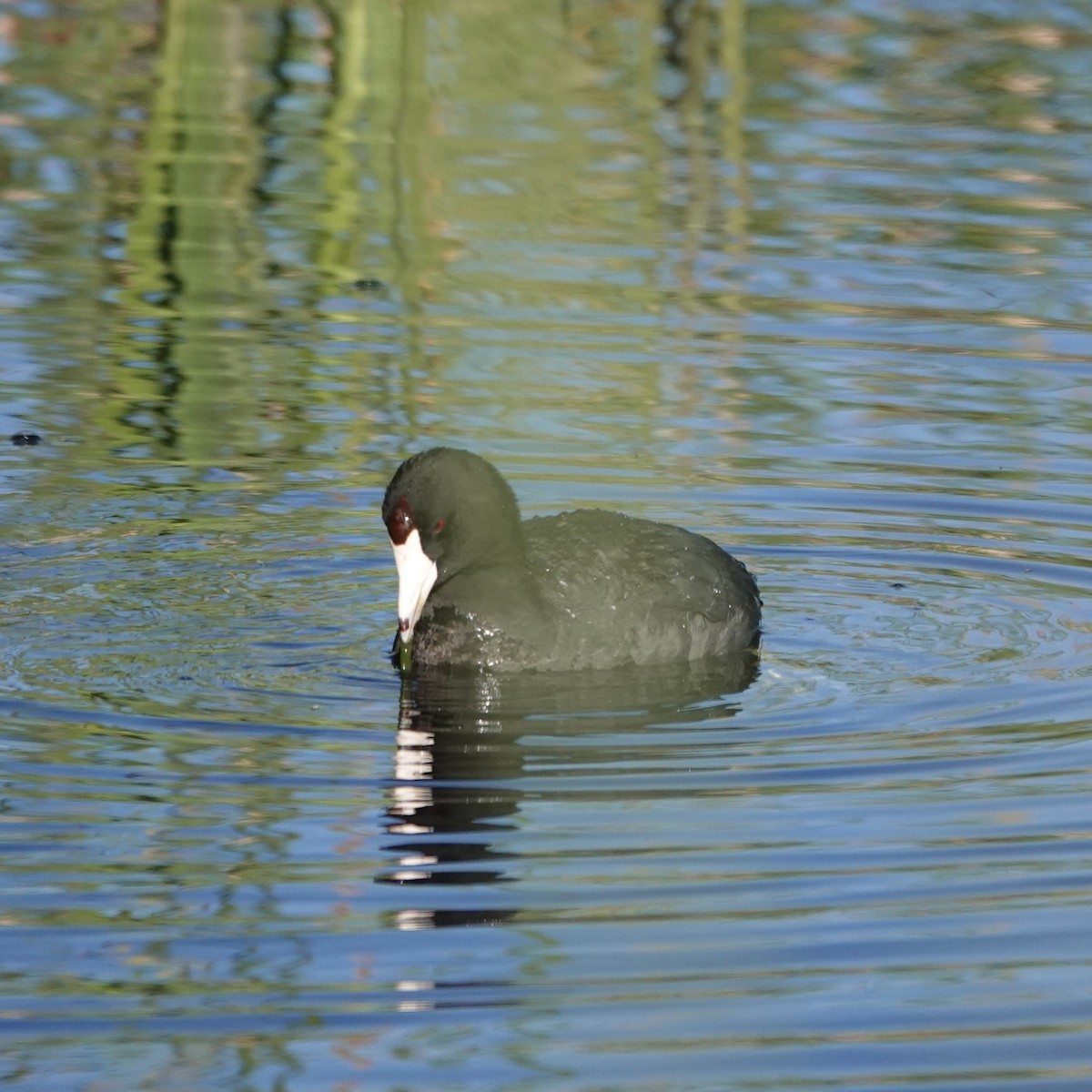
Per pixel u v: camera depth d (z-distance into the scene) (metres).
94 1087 8.58
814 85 28.67
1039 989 9.37
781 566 15.80
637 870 10.62
